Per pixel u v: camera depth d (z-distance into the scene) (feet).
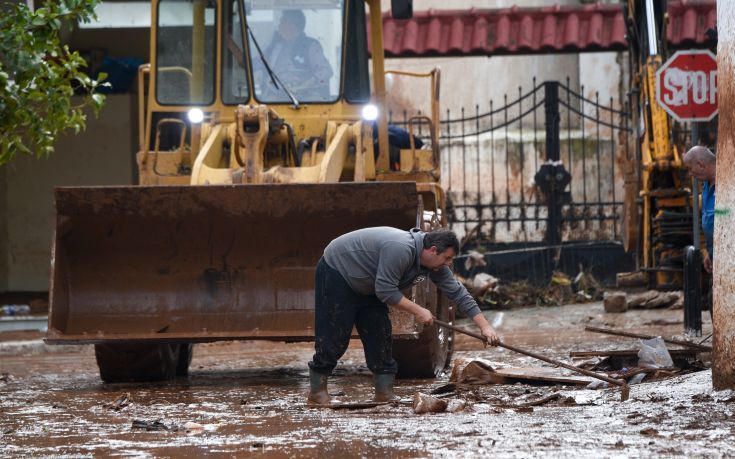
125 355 69.67
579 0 164.66
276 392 62.95
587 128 161.07
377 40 77.61
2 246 147.84
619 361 64.80
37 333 116.78
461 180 160.35
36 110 70.79
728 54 50.34
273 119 71.36
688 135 133.49
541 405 52.49
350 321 54.08
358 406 53.72
